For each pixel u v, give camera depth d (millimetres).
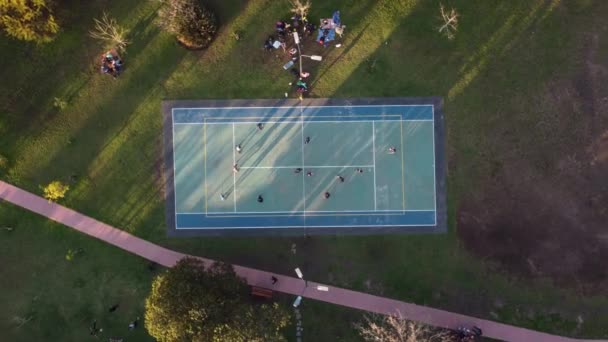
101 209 32250
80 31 32344
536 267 32125
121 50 32156
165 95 32219
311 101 32250
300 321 32125
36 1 28484
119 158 32250
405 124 32250
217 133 32312
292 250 32312
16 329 31922
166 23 31000
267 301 32062
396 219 32281
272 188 32312
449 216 32312
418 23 32156
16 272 32094
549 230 32188
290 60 32281
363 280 32281
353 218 32375
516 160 32344
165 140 32219
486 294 32125
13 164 32188
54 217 32156
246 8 32312
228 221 32312
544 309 32062
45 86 32312
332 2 32312
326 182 32281
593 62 32125
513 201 32281
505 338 32000
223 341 27078
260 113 32312
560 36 32250
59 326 31969
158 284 28484
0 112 32219
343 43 32250
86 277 32094
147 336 32000
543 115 32312
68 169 32219
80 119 32281
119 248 32188
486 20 32156
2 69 32312
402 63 32156
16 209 32156
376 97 32219
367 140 32250
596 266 32062
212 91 32312
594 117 32281
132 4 32281
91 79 32312
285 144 32344
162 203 32250
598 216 32125
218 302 27953
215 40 32312
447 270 32250
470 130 32125
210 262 32250
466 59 32125
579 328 31969
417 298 32188
